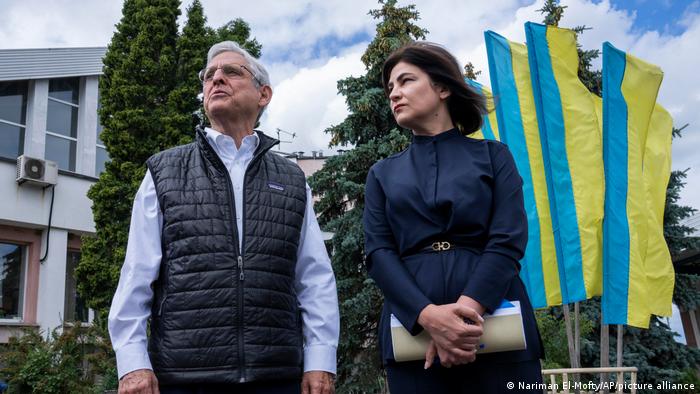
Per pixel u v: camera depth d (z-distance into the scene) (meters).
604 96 5.82
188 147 2.46
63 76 11.35
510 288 1.96
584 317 8.02
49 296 10.23
